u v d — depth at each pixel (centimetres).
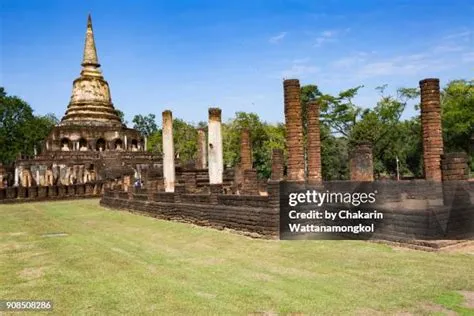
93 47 6925
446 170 1359
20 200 4294
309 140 2300
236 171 3036
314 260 1173
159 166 5781
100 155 5922
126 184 3422
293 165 1978
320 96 5269
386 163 6103
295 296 873
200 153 4247
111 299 892
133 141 6694
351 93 5366
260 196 1582
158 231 1878
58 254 1377
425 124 1694
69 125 6275
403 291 882
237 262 1197
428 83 1681
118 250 1435
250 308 815
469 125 5325
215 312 800
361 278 985
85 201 4200
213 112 2516
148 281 1021
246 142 3031
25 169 5372
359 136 5353
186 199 2100
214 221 1850
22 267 1202
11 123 8306
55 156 5819
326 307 805
